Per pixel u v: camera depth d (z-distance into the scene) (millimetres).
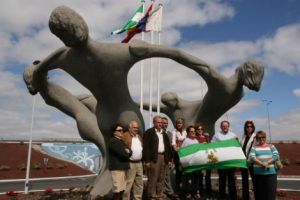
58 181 21547
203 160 7004
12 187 16984
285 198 9234
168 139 6895
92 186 9352
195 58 8727
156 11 14562
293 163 26844
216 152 6988
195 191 7492
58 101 9914
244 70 8898
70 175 29094
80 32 7328
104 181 8594
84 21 7430
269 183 5957
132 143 6438
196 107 10992
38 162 32438
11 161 31469
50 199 9164
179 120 7641
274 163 6027
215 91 9469
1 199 10547
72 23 7176
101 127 8875
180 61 8680
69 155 37094
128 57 8109
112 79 8281
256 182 6129
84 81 8555
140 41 8203
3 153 33469
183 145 7273
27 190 13945
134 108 8883
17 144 37094
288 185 15172
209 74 8945
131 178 6332
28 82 9539
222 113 10359
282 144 35094
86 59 7969
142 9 14922
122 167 5996
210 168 6984
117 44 8055
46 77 9352
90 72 8234
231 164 6910
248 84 8828
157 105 13039
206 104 10117
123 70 8266
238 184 11102
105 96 8641
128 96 8820
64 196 9422
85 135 9930
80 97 11367
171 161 7602
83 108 10273
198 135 7605
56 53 8164
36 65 9266
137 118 8766
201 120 10633
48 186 17328
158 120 6738
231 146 7039
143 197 7730
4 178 24797
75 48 7855
